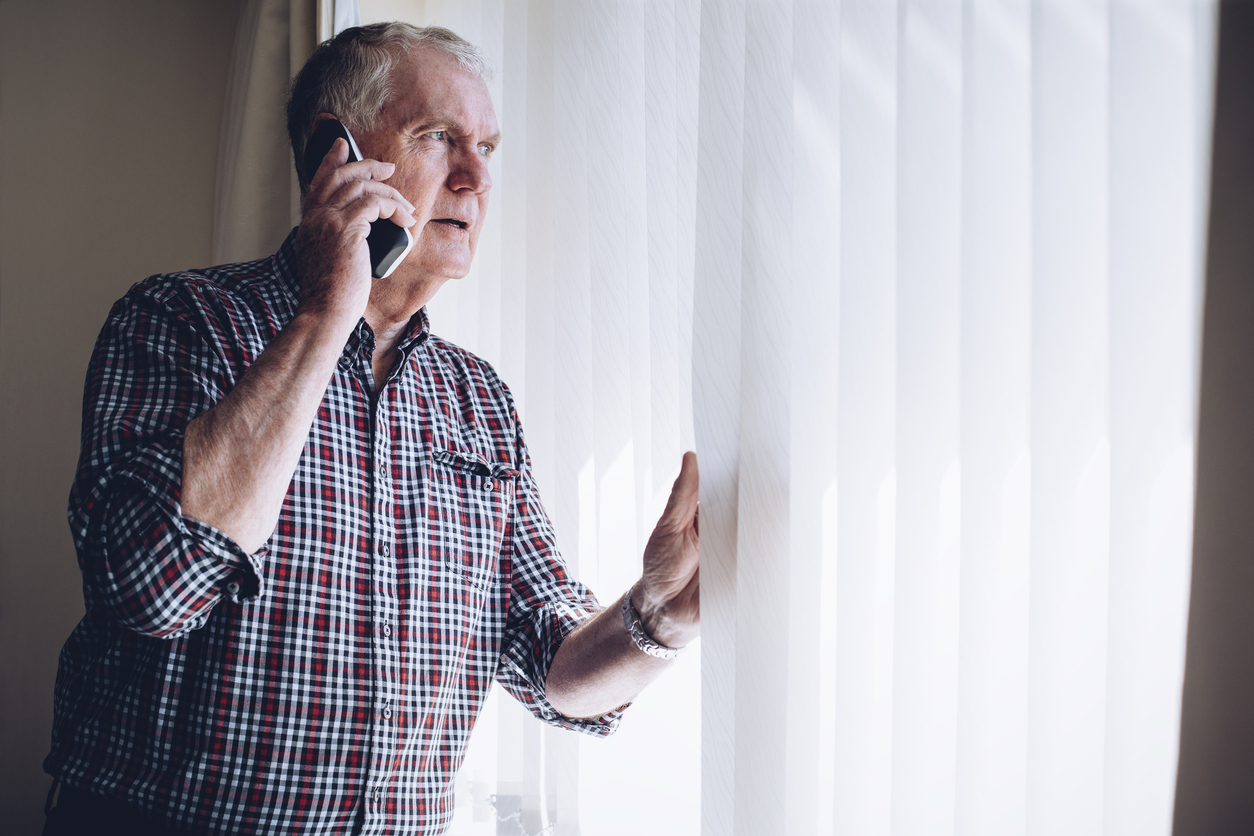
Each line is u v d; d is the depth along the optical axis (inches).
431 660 37.7
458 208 41.0
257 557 31.1
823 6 34.9
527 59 57.6
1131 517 24.8
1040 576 26.1
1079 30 26.6
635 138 48.1
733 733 34.6
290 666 34.1
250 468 30.3
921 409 29.8
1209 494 24.7
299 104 43.1
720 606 35.1
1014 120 28.5
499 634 42.8
